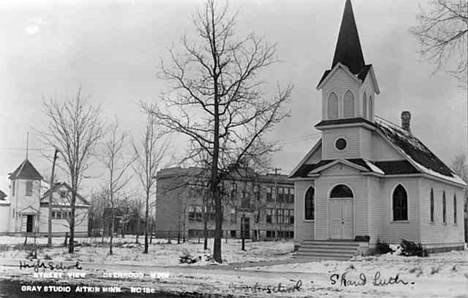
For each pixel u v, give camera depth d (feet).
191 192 124.47
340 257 114.93
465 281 71.00
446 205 143.23
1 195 226.99
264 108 111.45
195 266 96.63
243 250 145.79
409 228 123.34
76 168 127.75
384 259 107.55
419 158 136.67
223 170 106.11
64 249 136.26
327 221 123.54
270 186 238.89
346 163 122.21
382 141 129.39
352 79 126.11
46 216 224.33
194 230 247.50
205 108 107.14
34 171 223.10
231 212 253.65
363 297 62.54
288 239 249.14
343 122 125.70
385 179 126.62
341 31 131.54
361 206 120.57
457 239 149.89
